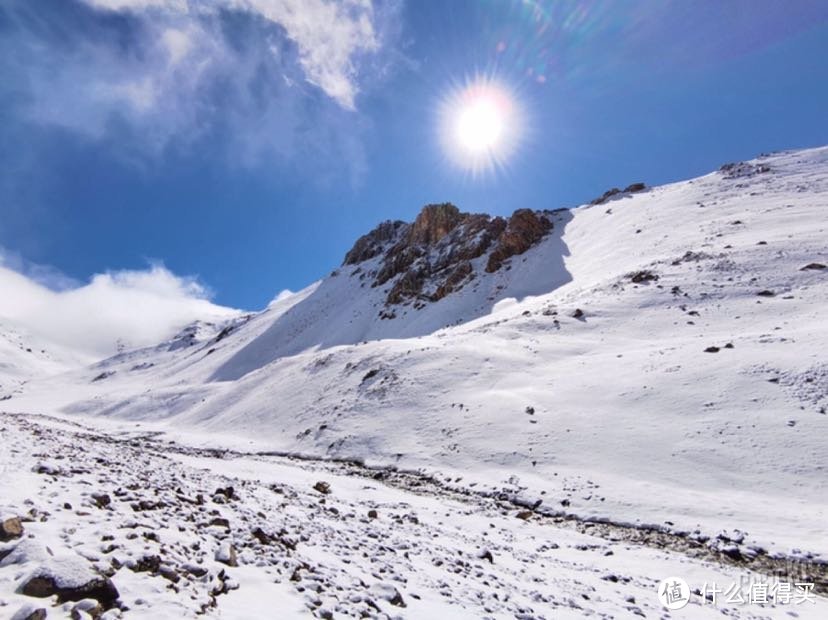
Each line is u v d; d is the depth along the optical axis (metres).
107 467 12.11
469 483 27.16
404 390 42.31
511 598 9.33
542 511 22.92
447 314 85.56
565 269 80.44
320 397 50.22
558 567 14.08
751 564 15.88
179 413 77.12
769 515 18.94
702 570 15.07
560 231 102.44
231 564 7.02
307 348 109.94
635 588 12.89
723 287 44.66
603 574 13.91
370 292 124.56
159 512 8.66
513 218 106.56
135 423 76.62
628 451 25.97
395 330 93.62
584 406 31.55
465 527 18.69
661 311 44.12
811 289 39.72
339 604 6.63
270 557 7.89
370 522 15.44
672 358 33.72
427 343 53.94
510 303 75.88
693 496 21.39
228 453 43.47
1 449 11.13
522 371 40.00
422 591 8.51
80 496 8.14
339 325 113.88
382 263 142.12
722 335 36.47
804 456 21.89
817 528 17.50
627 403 30.23
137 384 139.75
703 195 82.19
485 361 43.41
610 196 119.25
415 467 30.88
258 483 19.69
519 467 27.58
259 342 127.00
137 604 5.06
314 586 7.07
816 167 81.19
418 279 108.69
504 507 23.73
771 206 65.38
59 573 4.86
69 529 6.45
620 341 41.25
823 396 24.95
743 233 57.88
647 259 62.03
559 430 29.75
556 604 9.67
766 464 22.20
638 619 9.81
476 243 109.38
